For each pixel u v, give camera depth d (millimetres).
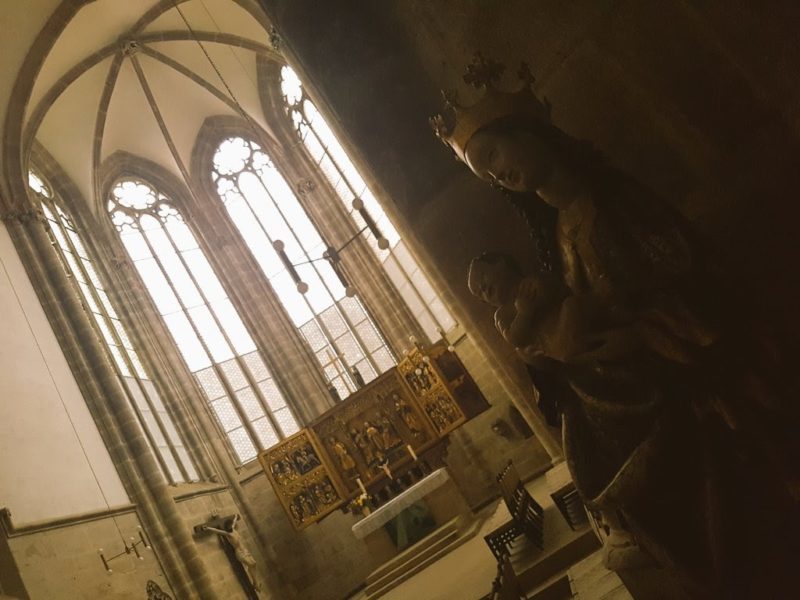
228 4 22703
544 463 20328
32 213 18531
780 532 4160
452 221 7656
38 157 22375
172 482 18766
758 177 4859
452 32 6793
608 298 4496
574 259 4711
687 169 5262
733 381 4184
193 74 24844
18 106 18875
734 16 4648
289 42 8461
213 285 26125
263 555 21344
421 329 24594
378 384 18812
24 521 12219
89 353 17484
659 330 4332
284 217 27219
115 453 16656
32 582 11492
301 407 24672
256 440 23719
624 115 5566
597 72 5648
